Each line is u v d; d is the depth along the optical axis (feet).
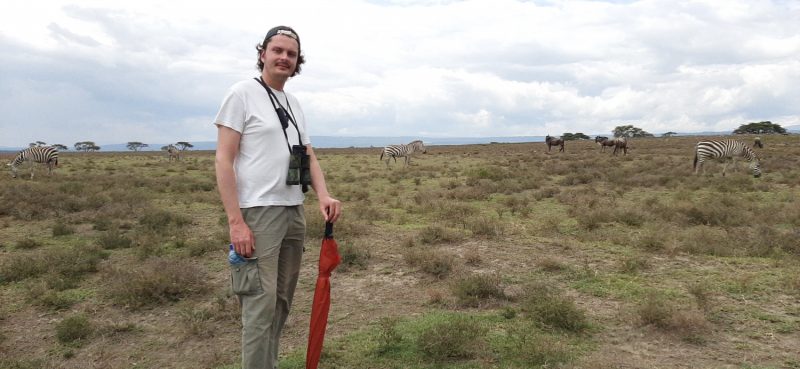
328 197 9.09
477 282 16.01
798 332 12.26
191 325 13.88
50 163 70.18
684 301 14.52
